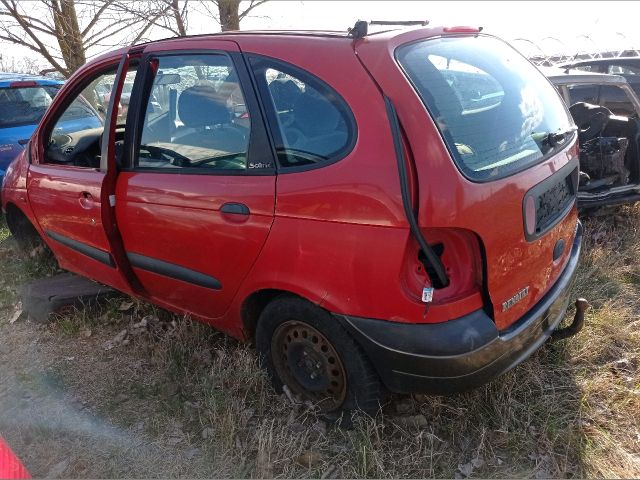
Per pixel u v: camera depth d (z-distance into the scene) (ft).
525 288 8.59
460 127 7.84
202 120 9.50
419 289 7.56
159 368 10.88
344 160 7.77
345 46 8.21
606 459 8.39
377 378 8.52
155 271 10.75
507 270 8.11
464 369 7.74
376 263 7.55
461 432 9.00
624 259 14.38
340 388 8.90
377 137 7.52
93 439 9.34
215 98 9.33
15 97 21.59
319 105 8.15
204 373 10.46
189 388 10.28
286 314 8.91
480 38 9.94
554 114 10.10
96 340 12.21
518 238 8.16
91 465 8.82
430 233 7.48
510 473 8.28
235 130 9.03
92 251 11.82
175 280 10.46
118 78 10.57
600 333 11.12
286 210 8.27
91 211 11.12
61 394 10.50
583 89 19.47
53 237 13.10
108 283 12.35
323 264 8.02
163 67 10.19
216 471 8.60
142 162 10.44
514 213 8.00
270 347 9.59
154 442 9.22
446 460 8.57
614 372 10.30
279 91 8.60
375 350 7.98
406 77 7.68
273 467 8.52
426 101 7.61
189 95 9.65
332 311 8.16
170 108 9.97
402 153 7.30
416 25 9.53
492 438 8.84
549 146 9.19
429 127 7.38
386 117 7.50
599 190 16.03
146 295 11.66
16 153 20.63
